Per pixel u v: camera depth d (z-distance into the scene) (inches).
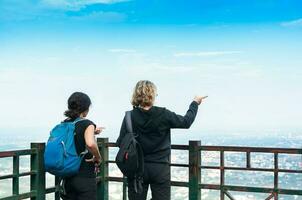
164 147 199.8
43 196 222.5
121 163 196.2
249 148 227.6
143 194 203.2
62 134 184.7
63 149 182.1
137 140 198.8
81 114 189.8
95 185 190.9
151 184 201.8
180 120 197.3
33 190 219.0
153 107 197.3
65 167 181.8
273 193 224.4
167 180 201.3
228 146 232.1
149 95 196.1
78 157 183.5
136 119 198.4
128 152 195.3
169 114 196.9
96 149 181.5
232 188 232.1
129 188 203.5
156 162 198.8
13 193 207.5
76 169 183.3
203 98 205.9
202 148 238.2
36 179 219.8
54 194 230.5
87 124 184.2
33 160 221.0
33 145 221.5
